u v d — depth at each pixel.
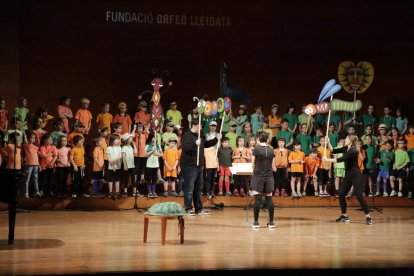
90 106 13.82
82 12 13.80
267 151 9.11
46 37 13.59
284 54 14.79
